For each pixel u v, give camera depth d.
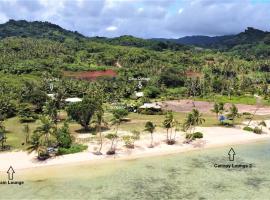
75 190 74.75
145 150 103.50
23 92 170.62
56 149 97.75
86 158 94.94
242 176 84.88
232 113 142.12
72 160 93.12
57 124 131.88
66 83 195.25
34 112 147.00
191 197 71.88
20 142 107.00
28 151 96.25
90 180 80.44
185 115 157.75
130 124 135.12
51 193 73.06
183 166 91.38
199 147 109.00
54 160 92.50
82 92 187.38
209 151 105.50
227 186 78.25
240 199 71.38
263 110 177.50
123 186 77.25
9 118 144.50
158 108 162.88
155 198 71.12
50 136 107.56
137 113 162.50
